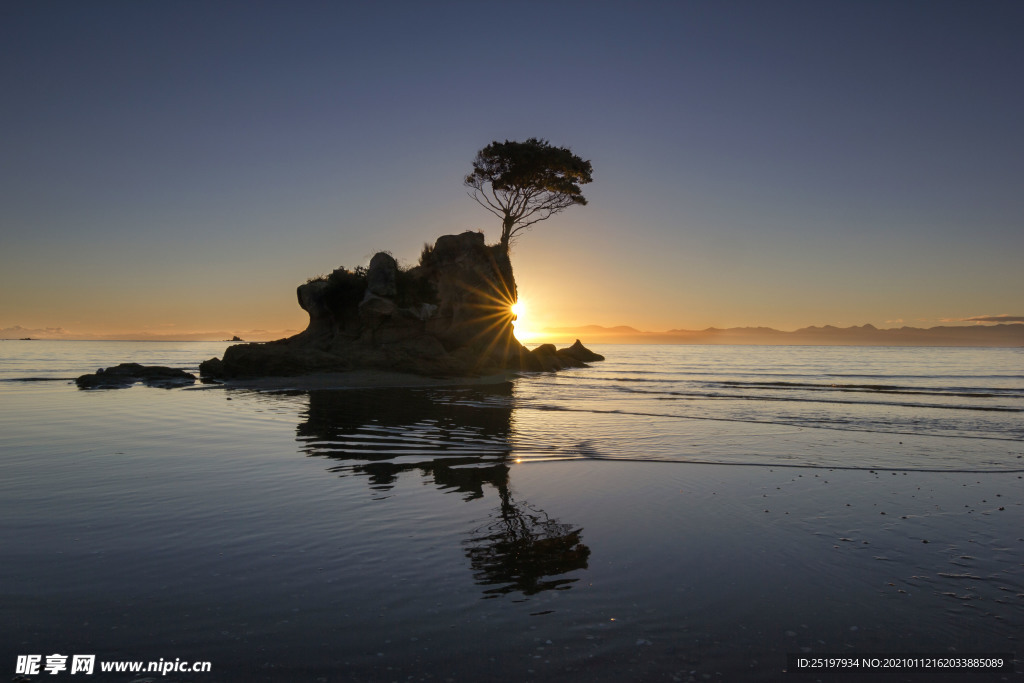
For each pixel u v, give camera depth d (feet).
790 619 17.81
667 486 35.40
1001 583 21.01
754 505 31.32
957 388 127.13
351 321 143.13
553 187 162.61
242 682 13.78
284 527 25.95
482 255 160.76
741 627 17.21
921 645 16.37
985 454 47.98
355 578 20.26
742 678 14.44
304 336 147.84
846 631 17.12
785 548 24.35
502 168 163.84
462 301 157.89
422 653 15.28
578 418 67.36
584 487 34.81
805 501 32.37
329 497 31.40
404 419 63.52
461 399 86.28
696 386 126.31
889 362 296.10
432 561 22.09
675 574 21.22
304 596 18.69
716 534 26.11
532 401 85.61
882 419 71.61
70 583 19.45
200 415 65.51
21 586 19.17
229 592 18.89
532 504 30.73
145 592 18.80
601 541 24.89
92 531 24.99
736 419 69.36
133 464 39.22
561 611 17.97
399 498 31.48
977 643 16.56
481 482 35.63
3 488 32.45
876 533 26.66
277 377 115.85
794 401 94.89
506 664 14.82
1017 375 185.06
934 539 25.90
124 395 89.92
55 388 103.91
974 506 31.81
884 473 40.27
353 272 149.07
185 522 26.45
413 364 125.18
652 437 54.13
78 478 34.96
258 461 40.73
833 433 58.75
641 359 319.88
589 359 264.72
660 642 16.19
